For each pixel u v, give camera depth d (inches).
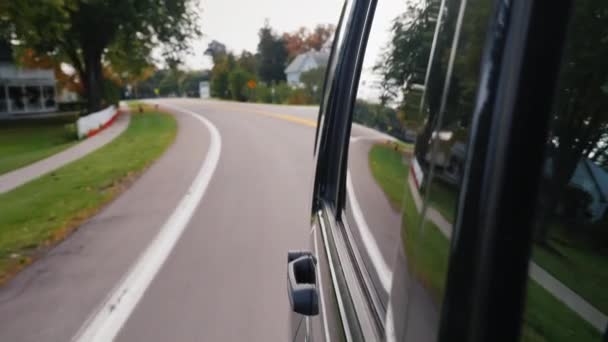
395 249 38.4
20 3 685.3
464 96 25.5
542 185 23.5
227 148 566.6
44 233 248.4
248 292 168.1
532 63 23.3
